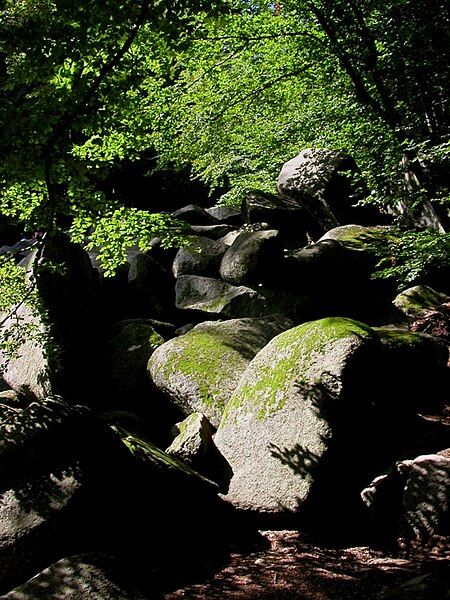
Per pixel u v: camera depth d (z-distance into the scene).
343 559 4.32
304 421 5.06
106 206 5.27
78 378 7.45
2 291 6.03
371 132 10.22
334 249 9.62
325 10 9.42
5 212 5.93
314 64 10.04
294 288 9.24
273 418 5.30
